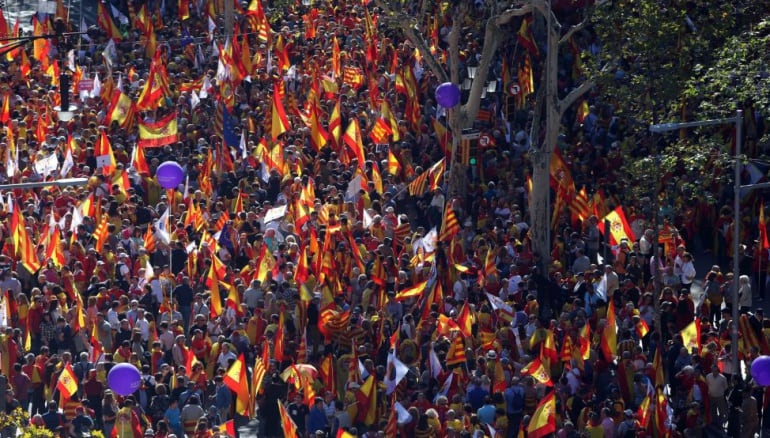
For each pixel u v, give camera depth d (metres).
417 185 135.75
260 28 173.62
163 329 108.25
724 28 123.62
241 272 117.75
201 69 170.12
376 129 143.88
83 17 197.12
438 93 133.25
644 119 125.50
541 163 129.75
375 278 114.75
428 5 172.38
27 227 124.38
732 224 130.75
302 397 100.31
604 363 104.50
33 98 154.00
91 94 156.62
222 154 138.62
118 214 126.06
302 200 125.19
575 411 99.94
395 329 111.56
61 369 101.88
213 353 105.31
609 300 109.56
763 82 114.12
